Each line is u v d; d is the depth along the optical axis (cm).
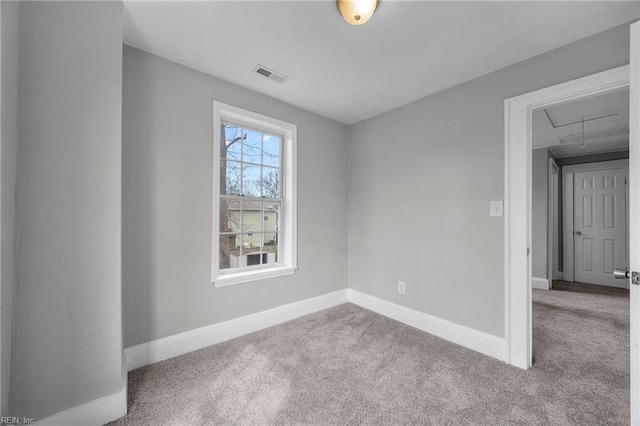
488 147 217
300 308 291
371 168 313
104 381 144
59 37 134
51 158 132
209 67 218
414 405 158
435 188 253
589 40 174
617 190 428
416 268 267
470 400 162
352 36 179
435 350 221
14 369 124
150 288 200
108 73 146
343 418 148
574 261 464
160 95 204
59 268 134
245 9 156
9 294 121
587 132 354
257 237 274
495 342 210
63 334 135
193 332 220
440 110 250
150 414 150
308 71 222
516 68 204
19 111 125
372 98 268
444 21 164
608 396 165
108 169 146
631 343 119
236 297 245
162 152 205
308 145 299
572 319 288
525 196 198
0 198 113
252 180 270
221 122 249
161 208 204
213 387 173
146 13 159
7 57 117
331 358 208
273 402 160
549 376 185
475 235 224
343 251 335
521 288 198
